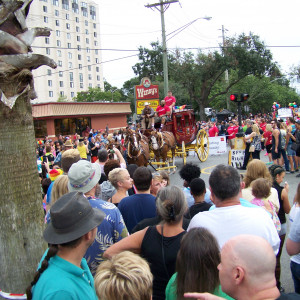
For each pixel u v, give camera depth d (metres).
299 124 10.62
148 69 41.59
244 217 2.63
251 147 11.81
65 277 1.95
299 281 3.22
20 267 2.92
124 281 1.74
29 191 2.97
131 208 3.76
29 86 2.94
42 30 3.08
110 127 37.78
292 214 3.12
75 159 4.81
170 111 14.41
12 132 2.88
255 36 37.88
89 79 106.81
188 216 3.80
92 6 107.75
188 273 1.96
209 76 38.69
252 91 47.12
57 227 2.05
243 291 1.61
